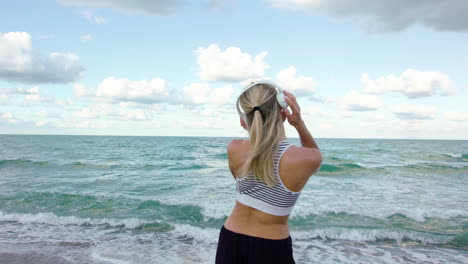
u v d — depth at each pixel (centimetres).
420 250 537
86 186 1136
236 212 154
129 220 689
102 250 525
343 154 2947
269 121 141
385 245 562
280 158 137
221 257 152
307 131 151
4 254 503
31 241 570
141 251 521
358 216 734
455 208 827
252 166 138
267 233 142
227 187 1112
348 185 1187
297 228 643
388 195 993
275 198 139
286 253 143
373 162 2188
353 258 498
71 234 614
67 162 1969
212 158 2358
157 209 793
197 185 1155
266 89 147
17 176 1398
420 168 1808
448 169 1769
